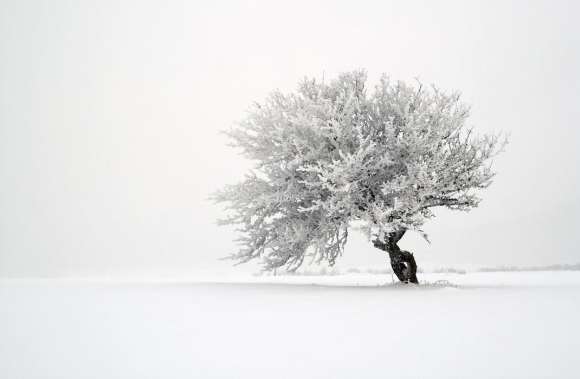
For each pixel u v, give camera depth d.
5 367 3.99
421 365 3.90
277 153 13.30
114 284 13.41
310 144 12.88
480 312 6.61
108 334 5.39
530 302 7.66
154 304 8.11
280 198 13.14
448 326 5.57
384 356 4.22
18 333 5.47
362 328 5.57
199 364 4.06
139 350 4.59
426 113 12.70
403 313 6.66
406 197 11.91
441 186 12.52
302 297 9.02
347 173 11.78
